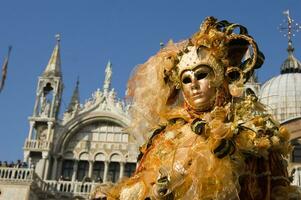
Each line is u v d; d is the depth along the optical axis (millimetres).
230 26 3854
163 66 4305
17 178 37406
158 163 3504
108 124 46719
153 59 4480
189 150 3264
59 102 47125
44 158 43625
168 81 4277
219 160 3104
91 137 46188
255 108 3594
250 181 3174
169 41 4445
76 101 47406
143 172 3555
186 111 3805
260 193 3201
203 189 3039
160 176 3209
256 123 3322
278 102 47188
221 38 3752
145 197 3350
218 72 3643
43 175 42812
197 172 3100
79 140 46125
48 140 44375
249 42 3746
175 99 4305
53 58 49094
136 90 4543
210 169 3082
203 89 3607
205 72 3617
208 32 3828
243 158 3172
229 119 3412
